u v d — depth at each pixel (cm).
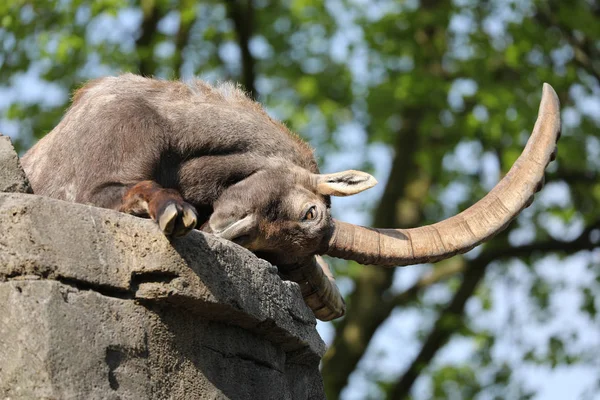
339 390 3556
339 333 3697
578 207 3828
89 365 1031
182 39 3678
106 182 1416
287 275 1578
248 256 1204
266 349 1245
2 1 3188
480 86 3472
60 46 3181
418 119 3816
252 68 3588
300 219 1541
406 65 3684
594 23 3519
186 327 1134
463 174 3984
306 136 3847
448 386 4097
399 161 3828
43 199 1054
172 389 1106
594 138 3706
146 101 1528
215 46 3778
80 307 1043
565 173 3731
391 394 3762
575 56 3628
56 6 3291
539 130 1540
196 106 1568
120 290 1083
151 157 1465
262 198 1541
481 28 3634
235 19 3534
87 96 1510
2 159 1108
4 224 1041
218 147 1553
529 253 3650
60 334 1017
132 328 1081
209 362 1153
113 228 1090
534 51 3559
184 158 1539
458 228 1535
